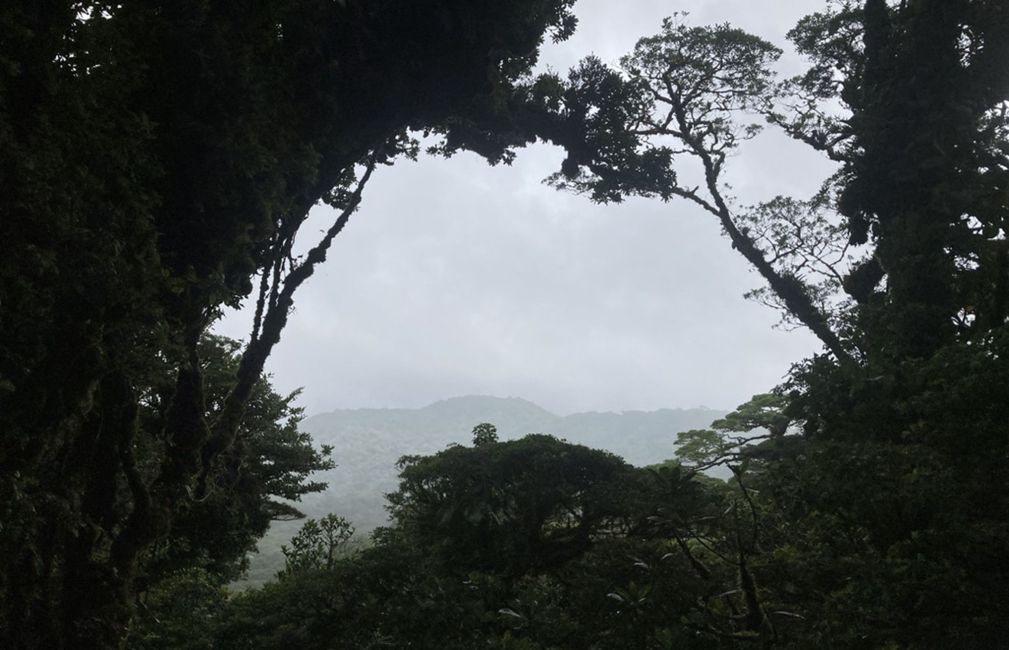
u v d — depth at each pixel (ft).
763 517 38.70
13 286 25.98
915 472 27.30
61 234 27.58
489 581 37.01
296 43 44.50
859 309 51.57
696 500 37.42
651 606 34.32
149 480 46.11
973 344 29.12
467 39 49.14
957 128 56.39
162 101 37.17
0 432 27.20
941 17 58.08
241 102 38.93
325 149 48.57
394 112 50.16
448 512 43.01
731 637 32.04
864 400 33.76
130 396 35.55
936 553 26.43
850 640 27.20
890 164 58.85
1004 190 50.26
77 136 29.37
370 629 34.96
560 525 45.57
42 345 27.25
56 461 33.40
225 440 46.50
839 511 29.45
